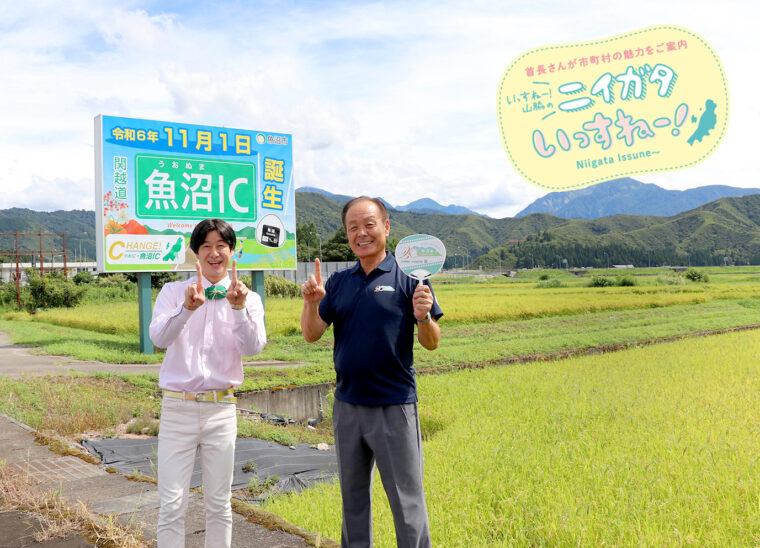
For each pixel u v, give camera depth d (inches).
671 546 158.2
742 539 165.0
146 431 306.7
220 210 708.7
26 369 544.1
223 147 711.1
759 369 530.9
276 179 746.8
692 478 218.7
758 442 273.9
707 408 365.7
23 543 129.9
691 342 761.6
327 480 243.3
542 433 317.1
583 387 466.3
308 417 499.2
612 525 173.8
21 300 1744.6
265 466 259.3
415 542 104.2
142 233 663.1
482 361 669.9
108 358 631.8
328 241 3250.5
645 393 427.8
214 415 112.0
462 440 301.4
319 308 113.6
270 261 741.9
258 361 690.8
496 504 200.4
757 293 1384.1
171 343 110.5
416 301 102.4
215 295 114.0
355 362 105.3
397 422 105.2
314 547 137.7
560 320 1138.0
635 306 1338.6
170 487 109.0
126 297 1659.7
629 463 240.8
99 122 643.5
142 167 662.5
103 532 135.4
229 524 115.8
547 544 165.8
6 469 179.6
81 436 291.0
